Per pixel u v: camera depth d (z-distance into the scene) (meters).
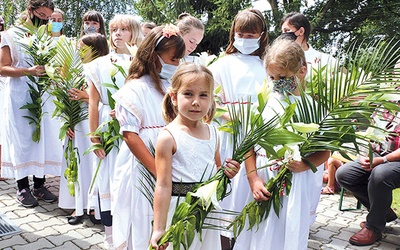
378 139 2.02
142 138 2.21
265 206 2.23
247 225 2.40
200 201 1.85
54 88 3.64
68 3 22.00
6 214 3.79
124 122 2.18
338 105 2.02
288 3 17.84
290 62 2.18
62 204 3.75
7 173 3.93
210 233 2.07
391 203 3.46
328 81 2.18
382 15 18.20
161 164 1.86
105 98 3.01
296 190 2.24
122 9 23.23
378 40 2.09
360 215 4.29
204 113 1.89
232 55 2.98
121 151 2.49
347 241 3.61
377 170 3.38
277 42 2.33
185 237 1.91
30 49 3.72
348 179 3.70
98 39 3.58
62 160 3.79
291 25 3.57
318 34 19.31
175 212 1.82
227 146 2.79
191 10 18.44
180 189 1.91
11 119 3.81
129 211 2.43
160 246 1.80
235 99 2.85
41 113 3.90
